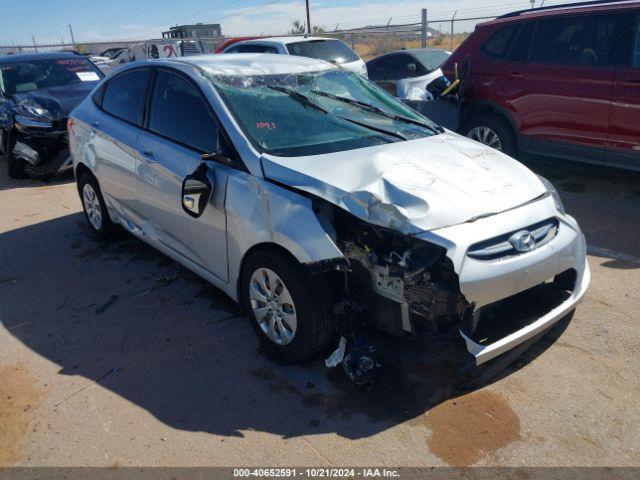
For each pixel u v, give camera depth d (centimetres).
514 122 668
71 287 449
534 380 312
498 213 301
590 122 598
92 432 285
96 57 2586
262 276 328
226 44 1282
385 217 283
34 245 544
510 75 663
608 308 382
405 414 290
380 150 350
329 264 281
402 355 337
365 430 280
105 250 522
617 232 516
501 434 274
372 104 429
